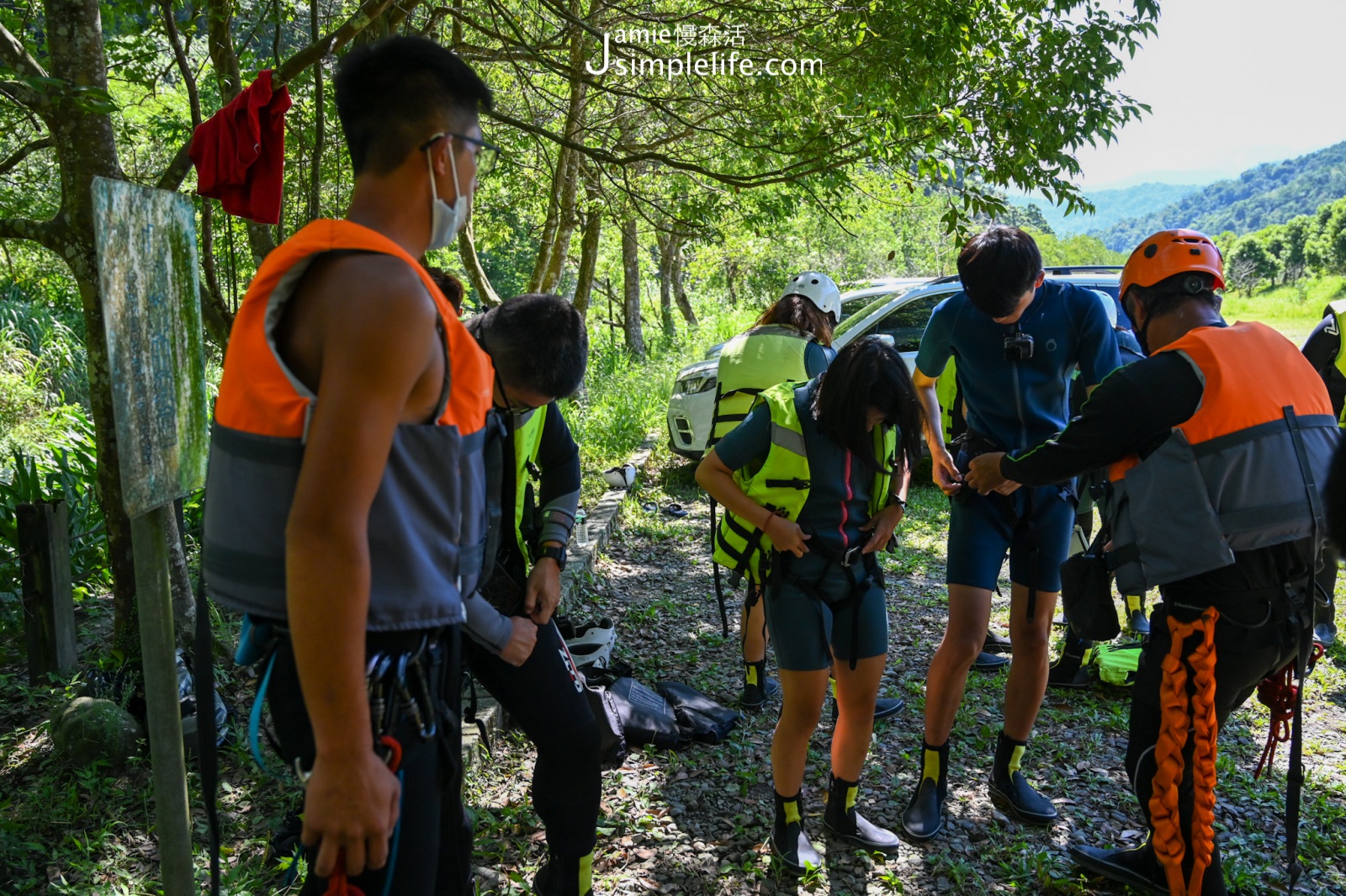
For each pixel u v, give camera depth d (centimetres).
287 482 133
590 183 974
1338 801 341
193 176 735
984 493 300
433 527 143
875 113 568
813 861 294
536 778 245
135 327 163
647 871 295
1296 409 246
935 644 497
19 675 422
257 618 146
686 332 2017
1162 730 252
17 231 362
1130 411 246
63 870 277
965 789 349
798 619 286
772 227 880
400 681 142
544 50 663
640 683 429
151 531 172
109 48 513
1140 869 284
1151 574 249
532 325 220
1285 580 245
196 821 301
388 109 143
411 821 149
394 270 131
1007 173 548
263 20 468
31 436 705
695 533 722
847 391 272
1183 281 262
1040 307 331
